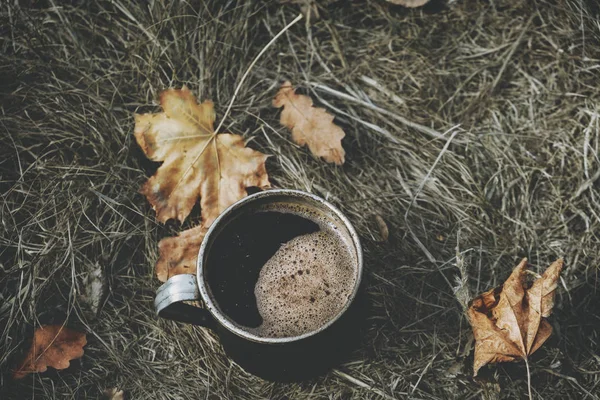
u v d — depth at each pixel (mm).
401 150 621
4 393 544
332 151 599
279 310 500
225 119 622
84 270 578
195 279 482
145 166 609
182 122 581
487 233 593
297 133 607
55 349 551
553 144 619
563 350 553
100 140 606
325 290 506
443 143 623
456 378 547
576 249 585
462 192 608
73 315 569
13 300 559
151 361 559
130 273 584
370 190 605
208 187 578
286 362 495
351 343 515
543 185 610
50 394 547
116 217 592
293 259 512
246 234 514
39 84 618
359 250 492
